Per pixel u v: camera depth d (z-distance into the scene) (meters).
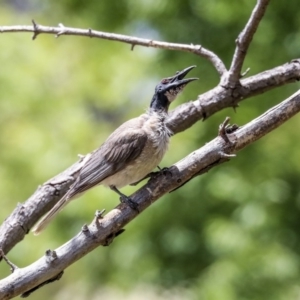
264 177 13.61
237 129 7.04
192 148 13.90
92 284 15.35
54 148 16.19
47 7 16.61
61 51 17.52
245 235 13.11
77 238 6.59
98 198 14.24
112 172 8.32
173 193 14.05
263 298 12.78
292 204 13.70
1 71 16.56
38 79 17.05
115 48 16.61
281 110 7.01
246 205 13.39
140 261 14.29
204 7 13.67
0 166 16.25
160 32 14.35
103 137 17.16
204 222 13.99
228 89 8.95
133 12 14.63
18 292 6.41
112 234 6.68
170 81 8.82
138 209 6.82
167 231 14.15
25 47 17.20
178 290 14.60
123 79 16.78
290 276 12.84
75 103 17.22
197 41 14.04
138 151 8.30
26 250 15.62
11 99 16.44
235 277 12.80
